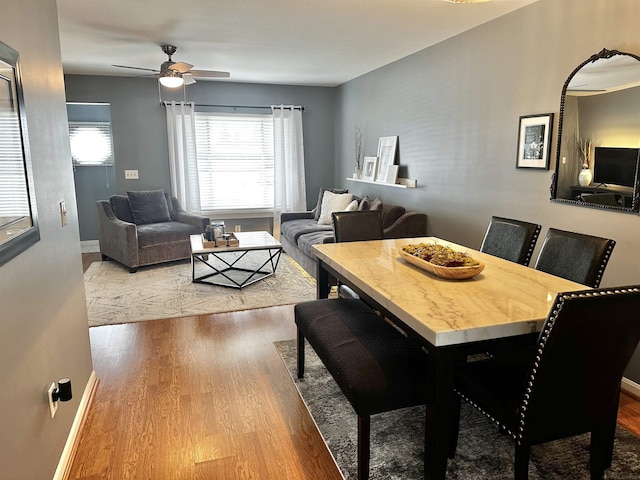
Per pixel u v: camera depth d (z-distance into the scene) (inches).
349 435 86.7
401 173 198.5
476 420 91.5
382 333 82.9
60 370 78.5
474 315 65.8
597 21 104.4
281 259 229.3
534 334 65.7
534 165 124.0
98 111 261.4
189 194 257.0
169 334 135.9
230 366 115.2
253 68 214.7
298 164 271.0
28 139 64.7
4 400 54.2
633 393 101.7
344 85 258.7
